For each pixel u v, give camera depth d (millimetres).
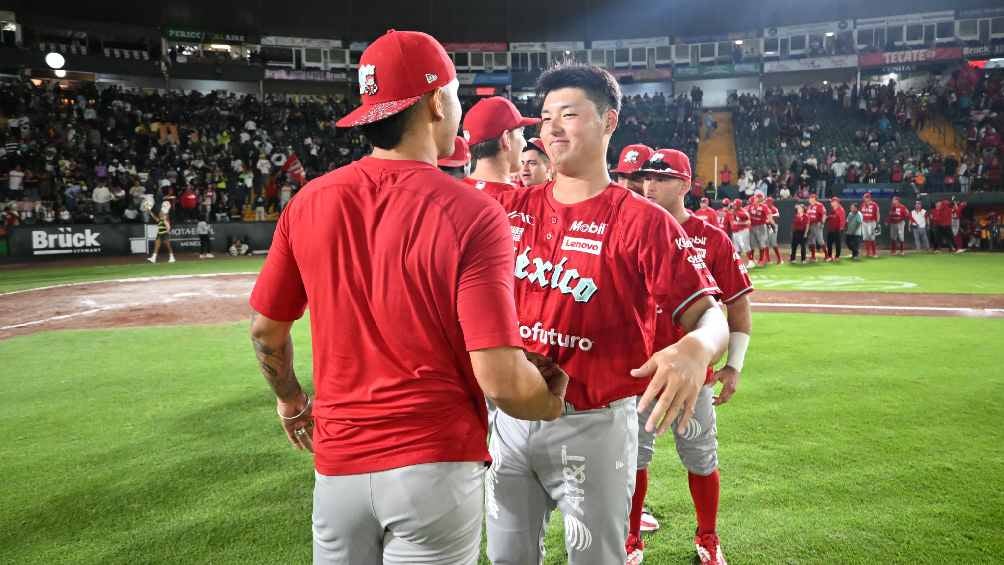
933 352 7828
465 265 1630
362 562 1788
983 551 3416
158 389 6715
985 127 29281
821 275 15773
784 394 6227
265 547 3592
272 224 24641
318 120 33438
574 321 2262
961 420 5426
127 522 3893
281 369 2006
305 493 4266
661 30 38094
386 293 1655
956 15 34812
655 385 1679
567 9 37500
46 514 3996
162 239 20766
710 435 3293
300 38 36469
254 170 29000
